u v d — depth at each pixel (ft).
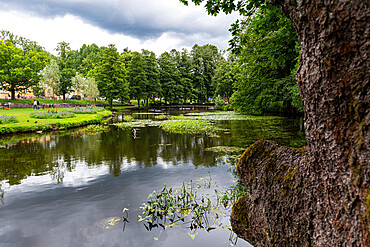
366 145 3.25
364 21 3.17
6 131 43.34
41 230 11.37
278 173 5.42
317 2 3.61
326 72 3.69
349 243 3.55
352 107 3.43
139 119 76.69
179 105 179.63
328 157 3.92
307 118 4.34
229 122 59.11
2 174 20.29
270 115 78.33
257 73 70.69
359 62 3.30
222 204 13.58
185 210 12.95
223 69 147.23
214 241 10.16
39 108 103.24
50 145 33.50
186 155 26.68
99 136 41.57
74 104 138.41
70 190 16.48
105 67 133.59
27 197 15.37
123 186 17.13
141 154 27.61
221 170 20.62
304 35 4.08
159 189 16.44
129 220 12.17
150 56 166.91
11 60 113.50
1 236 10.88
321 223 4.17
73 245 10.09
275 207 5.31
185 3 11.68
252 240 6.19
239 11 11.80
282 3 4.42
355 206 3.45
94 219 12.35
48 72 81.20
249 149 6.49
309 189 4.51
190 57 200.23
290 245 4.91
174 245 9.94
